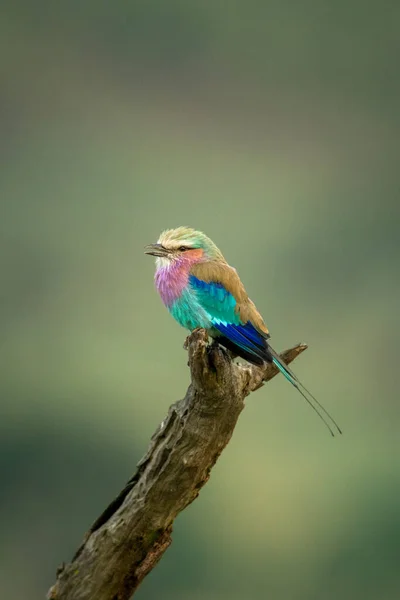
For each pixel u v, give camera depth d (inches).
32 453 741.3
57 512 723.4
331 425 778.2
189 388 226.2
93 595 228.1
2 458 741.9
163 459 227.0
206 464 229.3
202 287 298.5
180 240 308.0
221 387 220.7
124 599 231.8
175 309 305.7
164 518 228.8
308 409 756.6
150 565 230.8
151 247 306.8
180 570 641.0
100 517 233.0
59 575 230.2
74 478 732.0
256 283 1010.7
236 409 226.5
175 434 226.8
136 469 232.1
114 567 228.5
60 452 741.9
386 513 692.1
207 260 306.7
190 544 653.9
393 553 661.9
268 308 982.4
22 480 730.8
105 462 740.0
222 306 294.8
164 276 305.9
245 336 290.5
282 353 282.4
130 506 228.7
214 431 225.9
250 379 239.5
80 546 231.6
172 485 226.8
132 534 227.9
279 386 752.3
